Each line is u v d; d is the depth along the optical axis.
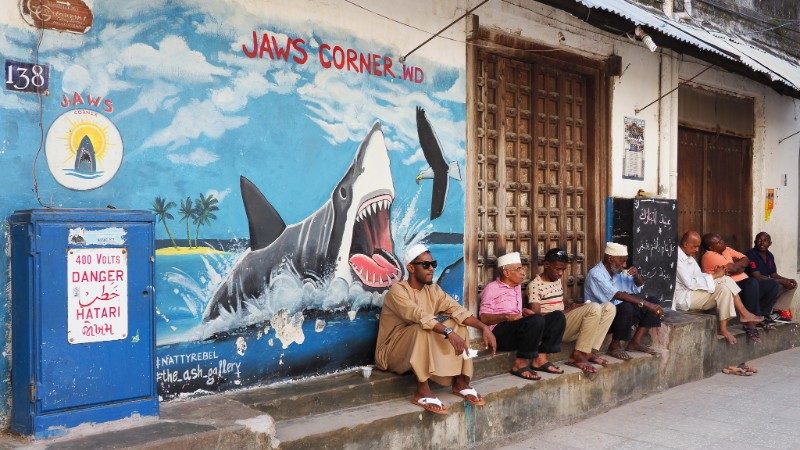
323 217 5.20
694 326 7.62
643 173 8.24
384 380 5.11
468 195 6.32
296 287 5.04
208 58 4.57
